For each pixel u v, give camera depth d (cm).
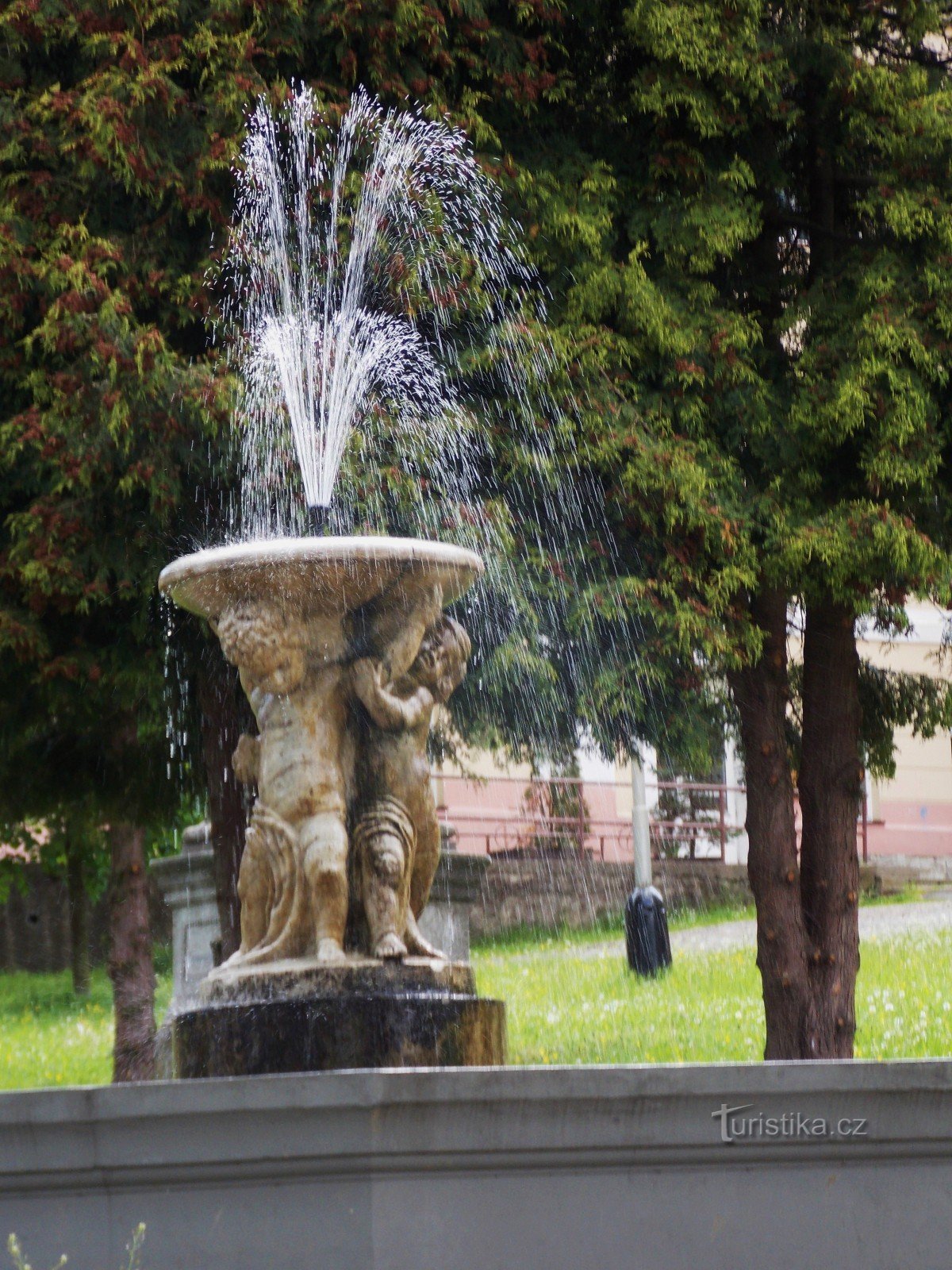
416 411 1722
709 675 1831
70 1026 2695
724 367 1734
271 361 1709
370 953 1129
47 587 1655
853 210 1917
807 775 1852
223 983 1114
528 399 1708
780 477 1733
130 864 2111
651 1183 861
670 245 1780
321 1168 847
